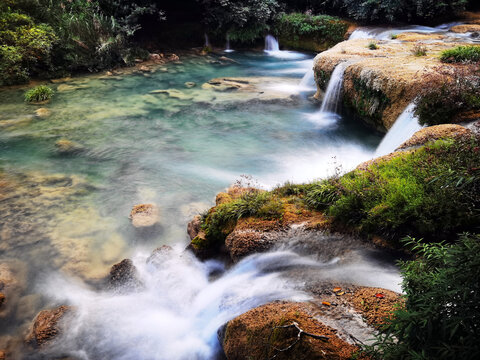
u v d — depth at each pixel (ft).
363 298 11.20
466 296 6.46
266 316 10.75
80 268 17.89
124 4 63.52
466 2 64.75
